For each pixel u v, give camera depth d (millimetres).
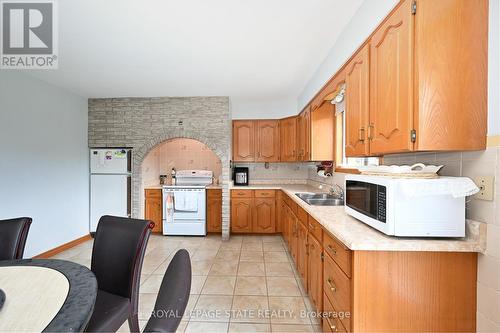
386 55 1381
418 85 1144
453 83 1141
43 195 3139
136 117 4004
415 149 1161
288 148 4188
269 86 3488
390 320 1161
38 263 1203
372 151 1535
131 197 4035
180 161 4961
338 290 1365
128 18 1861
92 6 1719
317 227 1837
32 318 767
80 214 3822
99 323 1205
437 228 1170
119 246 1501
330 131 3172
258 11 1792
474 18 1139
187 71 2908
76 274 1083
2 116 2645
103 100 4023
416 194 1138
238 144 4426
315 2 1698
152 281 2553
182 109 3992
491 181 1091
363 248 1141
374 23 1522
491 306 1087
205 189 4203
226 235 3965
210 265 2949
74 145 3719
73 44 2246
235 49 2371
